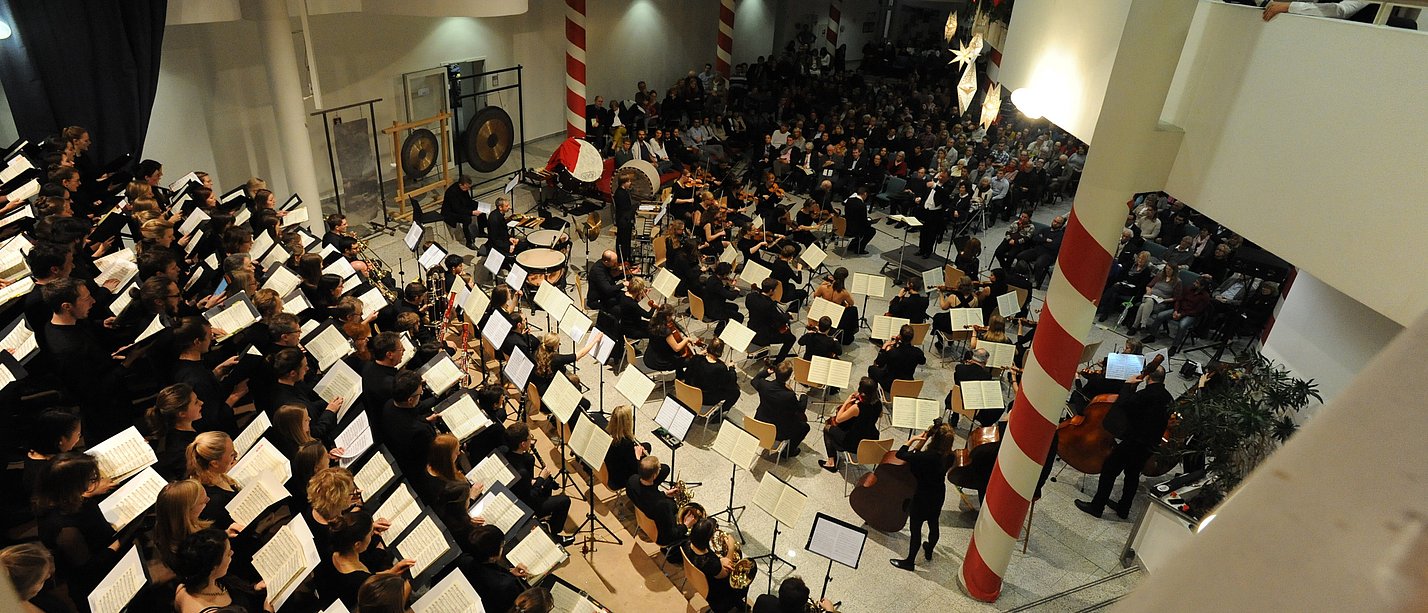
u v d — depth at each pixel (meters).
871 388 8.62
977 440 8.52
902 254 14.65
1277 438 7.50
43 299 6.19
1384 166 3.49
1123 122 5.24
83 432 6.28
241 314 7.30
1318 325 8.90
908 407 8.23
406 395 6.49
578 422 7.29
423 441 6.56
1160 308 12.78
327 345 7.47
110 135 10.84
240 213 10.04
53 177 8.73
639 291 10.59
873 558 8.14
